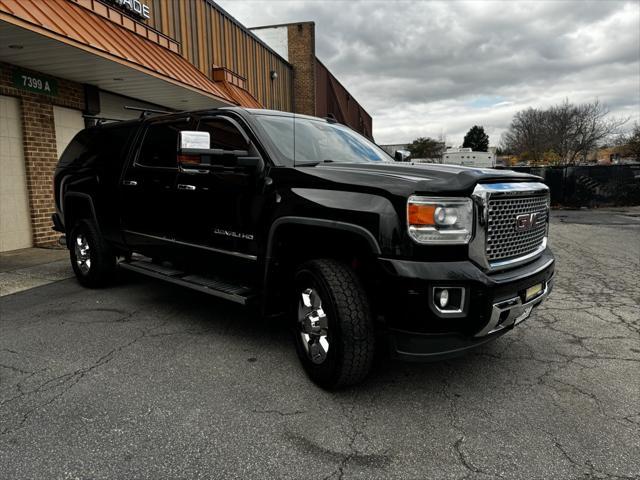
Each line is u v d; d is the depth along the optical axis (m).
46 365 3.45
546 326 4.48
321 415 2.80
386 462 2.37
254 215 3.53
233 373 3.35
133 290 5.56
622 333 4.29
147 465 2.31
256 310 4.82
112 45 7.62
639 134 33.66
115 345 3.85
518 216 3.09
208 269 4.12
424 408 2.90
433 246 2.69
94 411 2.81
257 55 16.95
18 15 5.71
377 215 2.75
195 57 12.45
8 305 4.93
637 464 2.36
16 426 2.64
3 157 7.81
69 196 5.69
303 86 21.41
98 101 9.59
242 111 3.89
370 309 2.89
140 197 4.70
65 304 4.98
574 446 2.51
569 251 8.86
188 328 4.27
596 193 20.16
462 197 2.75
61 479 2.21
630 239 10.45
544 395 3.09
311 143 3.95
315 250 3.31
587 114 45.62
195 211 4.09
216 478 2.23
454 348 2.77
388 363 3.58
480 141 86.12
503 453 2.45
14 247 8.09
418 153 61.44
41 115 8.33
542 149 49.62
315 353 3.13
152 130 4.73
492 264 2.91
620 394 3.10
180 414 2.79
